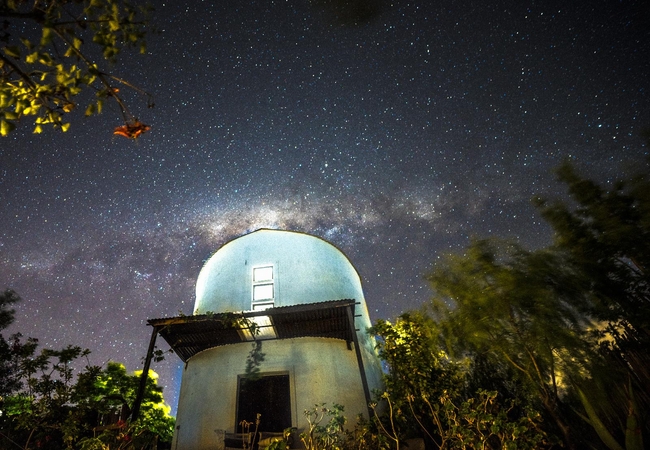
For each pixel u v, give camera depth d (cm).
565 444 752
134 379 1595
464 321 901
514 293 802
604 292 701
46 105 291
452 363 991
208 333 1197
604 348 759
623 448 640
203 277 1578
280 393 1307
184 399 1216
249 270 1451
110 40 285
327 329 1242
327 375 1188
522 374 834
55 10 278
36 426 863
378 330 1067
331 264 1553
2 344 937
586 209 744
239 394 1167
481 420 632
